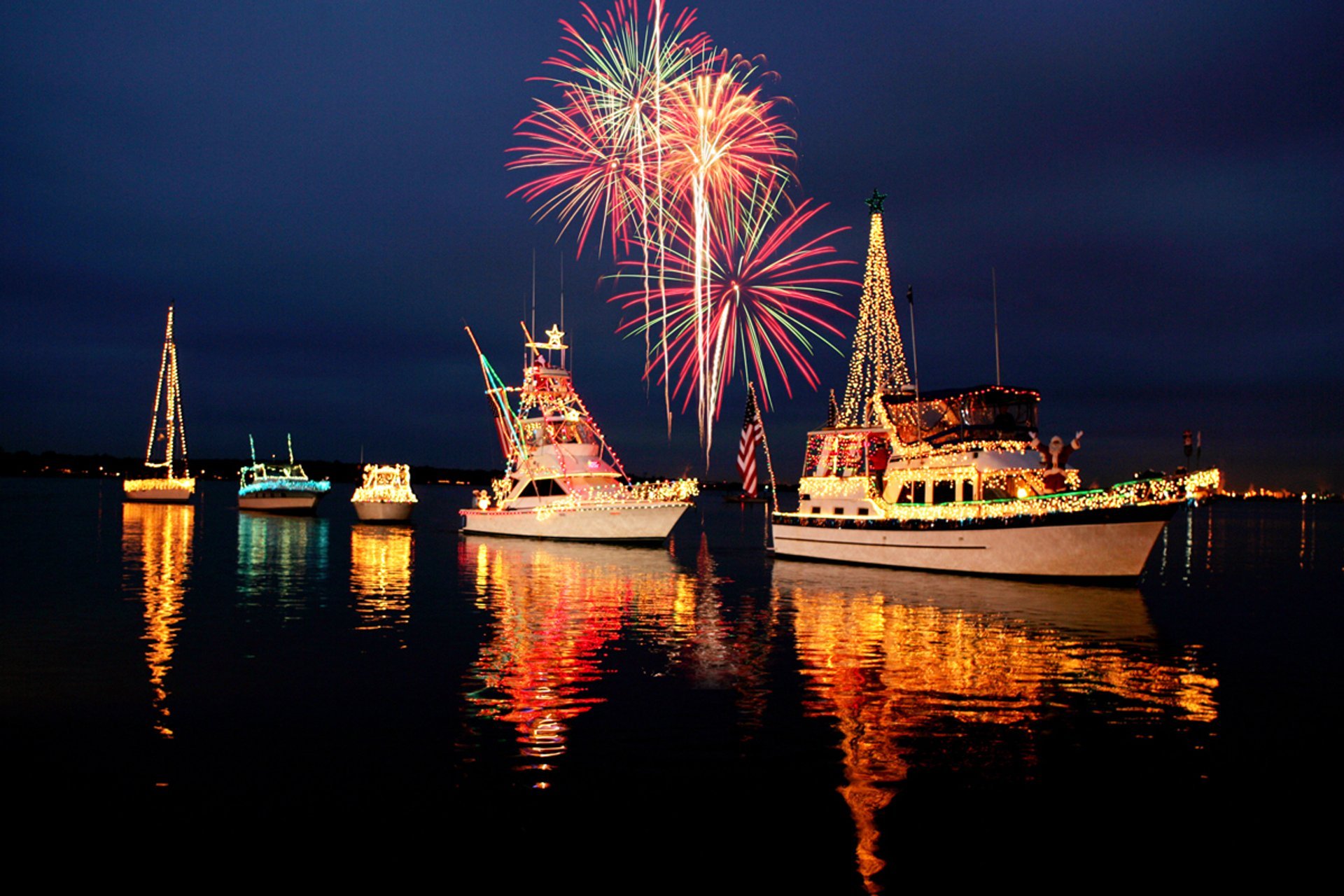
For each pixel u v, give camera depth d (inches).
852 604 1316.4
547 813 513.0
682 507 2373.3
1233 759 615.2
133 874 441.4
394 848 468.8
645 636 1056.2
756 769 585.3
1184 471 1418.6
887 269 1852.9
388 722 687.7
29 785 552.4
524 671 868.6
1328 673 875.4
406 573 1758.1
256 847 470.0
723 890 427.2
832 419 2022.6
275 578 1654.8
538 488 2674.7
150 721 689.0
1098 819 510.6
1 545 2379.4
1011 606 1298.0
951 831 492.7
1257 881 440.5
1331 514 7790.4
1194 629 1129.4
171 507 4795.8
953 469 1676.9
